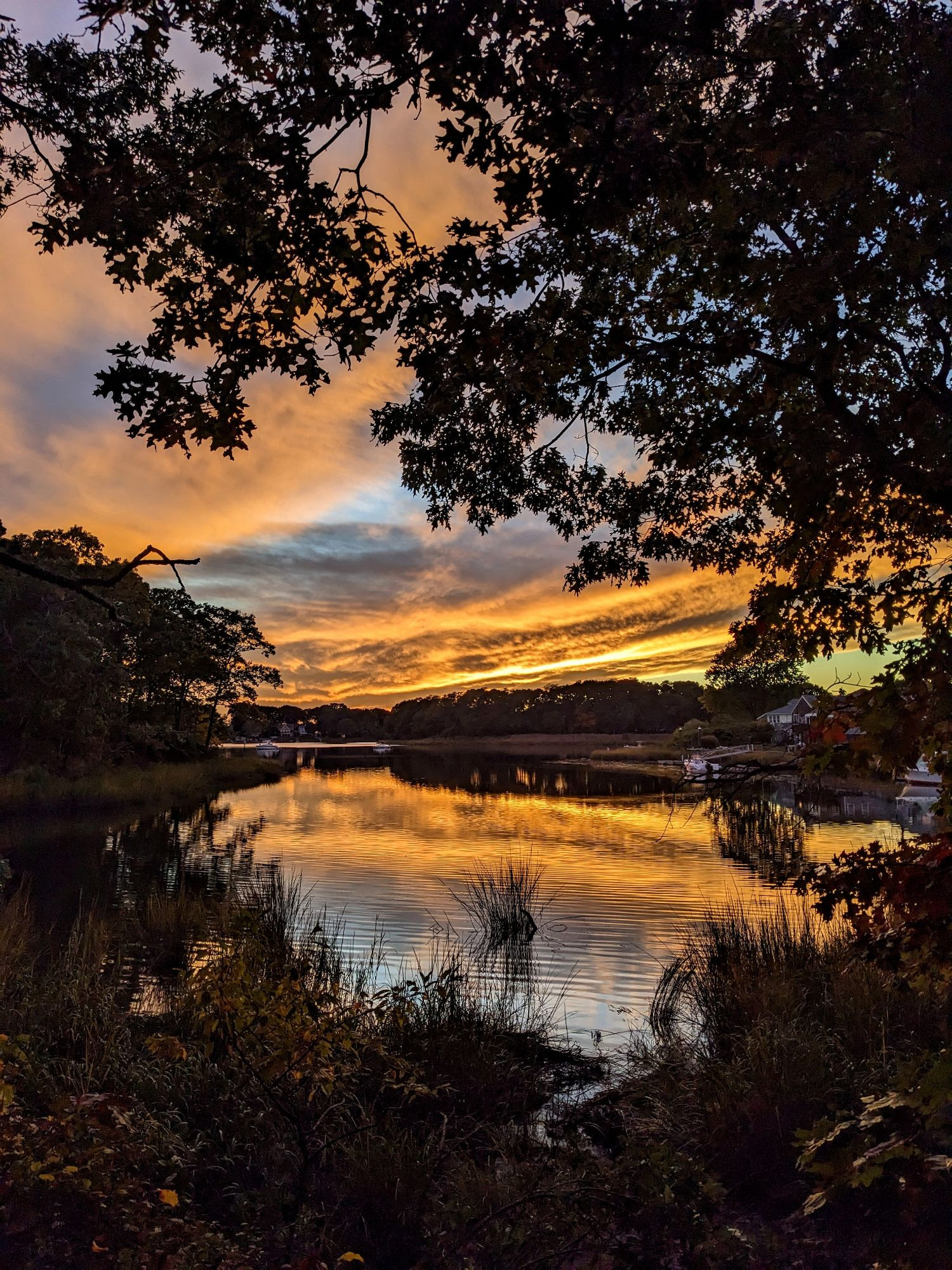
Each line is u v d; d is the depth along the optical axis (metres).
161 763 49.56
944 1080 2.04
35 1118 4.25
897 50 2.38
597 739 167.38
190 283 2.67
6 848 20.95
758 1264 3.74
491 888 15.40
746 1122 5.18
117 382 2.61
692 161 2.42
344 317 2.65
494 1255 4.00
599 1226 4.02
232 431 2.66
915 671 2.10
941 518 2.75
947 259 2.35
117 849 21.47
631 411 4.20
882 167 2.51
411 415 5.28
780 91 2.37
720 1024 7.30
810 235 2.58
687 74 2.67
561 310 3.15
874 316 2.60
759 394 2.81
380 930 11.99
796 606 2.70
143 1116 5.01
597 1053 7.29
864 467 2.51
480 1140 5.66
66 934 11.41
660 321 3.44
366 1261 4.18
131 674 43.31
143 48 2.73
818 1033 6.25
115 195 2.53
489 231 2.57
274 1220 4.36
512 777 64.56
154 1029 7.13
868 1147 2.24
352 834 25.84
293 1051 4.77
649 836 24.52
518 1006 8.44
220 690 62.75
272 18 2.54
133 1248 3.37
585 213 2.45
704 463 4.57
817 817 26.00
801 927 10.23
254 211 2.68
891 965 2.70
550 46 2.22
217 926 10.59
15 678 31.30
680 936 11.49
